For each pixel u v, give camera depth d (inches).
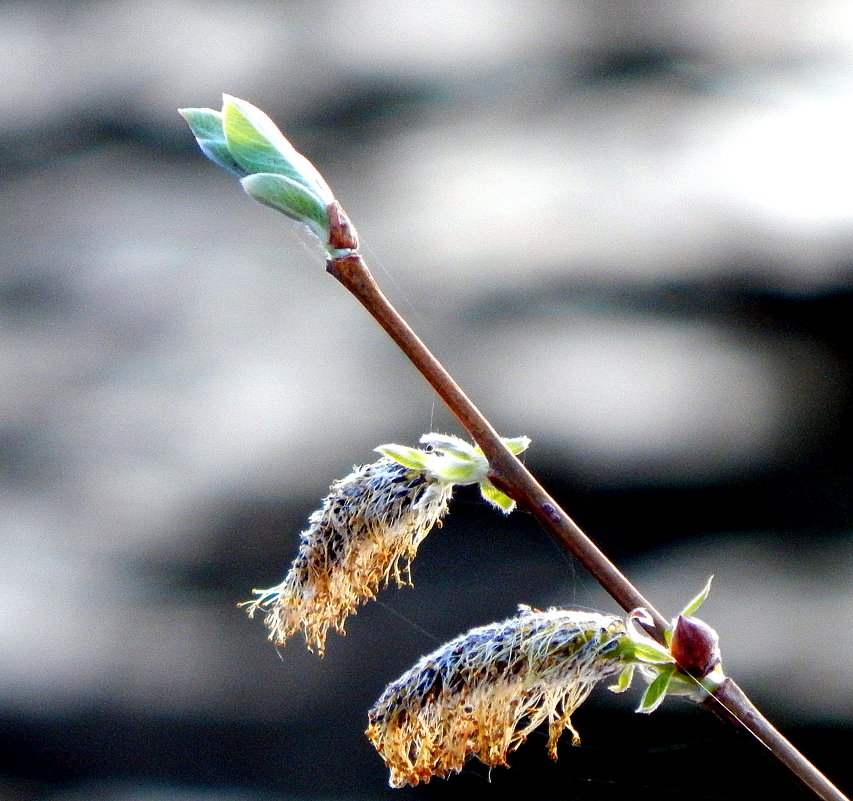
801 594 58.4
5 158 94.5
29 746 60.2
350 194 85.0
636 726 59.4
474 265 78.2
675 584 60.3
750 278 73.5
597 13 97.1
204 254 85.0
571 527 40.0
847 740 54.0
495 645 40.2
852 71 83.7
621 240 77.5
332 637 63.6
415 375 73.2
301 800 57.4
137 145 95.7
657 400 68.1
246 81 97.6
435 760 40.2
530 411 68.6
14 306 84.4
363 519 40.4
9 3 110.5
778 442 65.0
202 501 69.9
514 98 90.5
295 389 74.0
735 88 86.8
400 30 100.7
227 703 62.1
